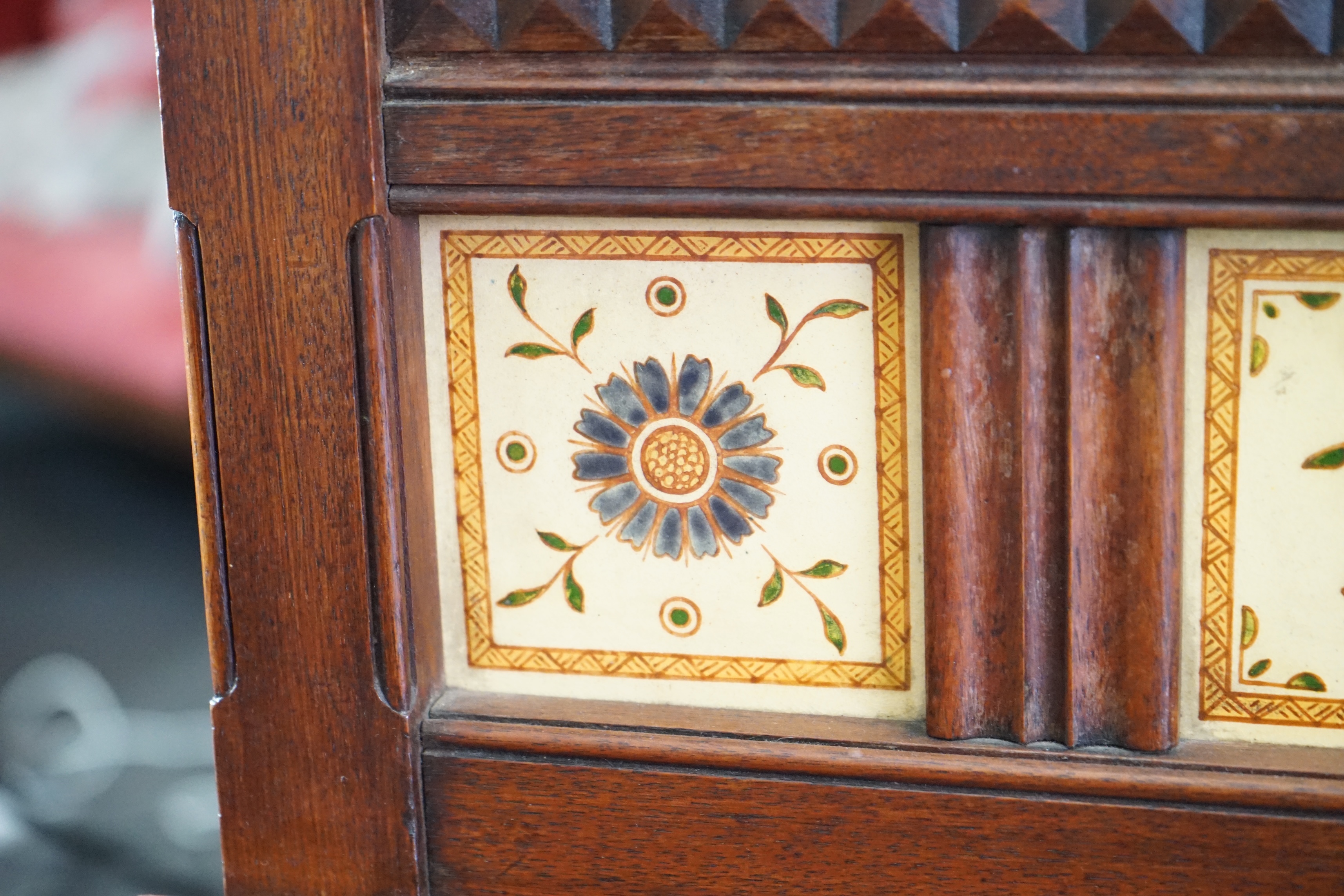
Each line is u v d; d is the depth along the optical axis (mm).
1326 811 1182
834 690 1294
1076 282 1149
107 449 4992
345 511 1281
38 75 5195
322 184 1229
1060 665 1220
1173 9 1095
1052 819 1229
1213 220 1108
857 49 1153
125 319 3713
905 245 1190
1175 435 1162
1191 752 1217
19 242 4453
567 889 1341
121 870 2449
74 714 2957
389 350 1254
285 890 1379
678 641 1318
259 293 1258
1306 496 1166
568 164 1204
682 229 1228
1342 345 1134
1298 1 1080
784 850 1290
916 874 1269
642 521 1302
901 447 1229
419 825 1344
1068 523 1186
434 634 1356
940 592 1221
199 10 1218
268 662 1330
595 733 1308
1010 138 1127
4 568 3961
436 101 1215
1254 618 1197
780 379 1240
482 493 1330
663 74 1181
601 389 1279
